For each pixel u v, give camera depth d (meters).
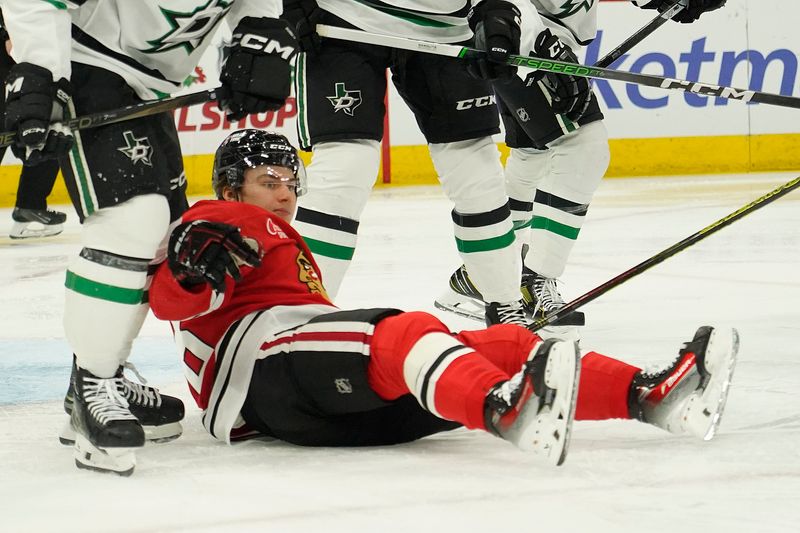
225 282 7.73
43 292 17.86
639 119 36.06
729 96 10.43
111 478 7.45
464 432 8.63
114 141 7.76
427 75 11.16
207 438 8.66
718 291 15.86
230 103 8.12
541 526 6.09
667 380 7.38
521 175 14.58
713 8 13.20
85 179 7.73
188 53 8.34
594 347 12.03
